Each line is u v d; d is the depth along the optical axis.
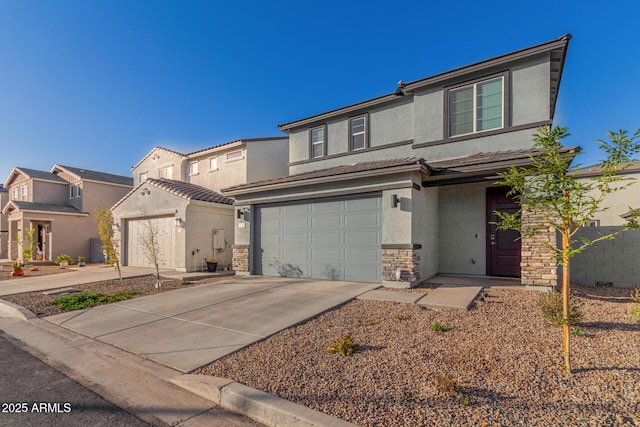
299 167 13.95
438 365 3.68
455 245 10.16
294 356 4.19
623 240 8.64
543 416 2.64
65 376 4.04
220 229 14.70
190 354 4.47
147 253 14.70
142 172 22.27
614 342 4.21
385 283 8.52
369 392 3.14
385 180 8.83
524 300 6.60
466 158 8.96
